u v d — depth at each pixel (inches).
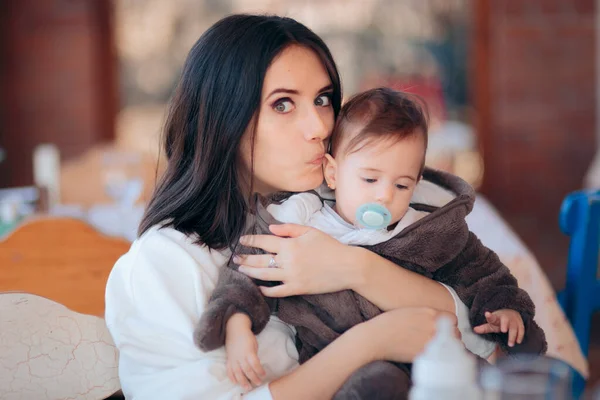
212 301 50.2
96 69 188.4
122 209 110.1
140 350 51.3
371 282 51.8
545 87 190.1
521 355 53.2
